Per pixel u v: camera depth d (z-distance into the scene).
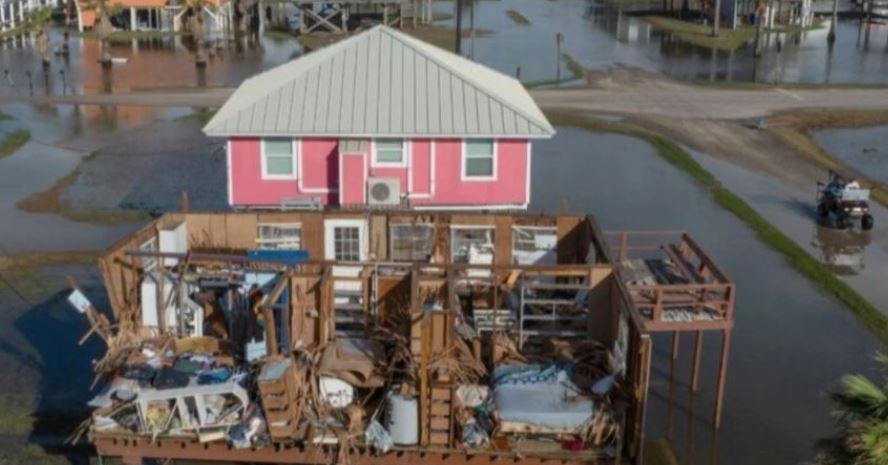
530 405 14.27
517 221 19.59
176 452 14.46
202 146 40.22
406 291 16.77
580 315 16.80
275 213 19.66
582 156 39.94
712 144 42.06
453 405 14.10
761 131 44.28
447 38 73.94
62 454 17.34
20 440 17.75
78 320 23.16
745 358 21.78
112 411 14.66
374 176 25.38
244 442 14.26
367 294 16.75
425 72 26.81
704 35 76.50
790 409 19.53
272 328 14.54
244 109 25.56
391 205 24.97
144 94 51.28
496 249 19.69
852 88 54.84
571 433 14.17
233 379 14.88
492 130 25.05
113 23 75.94
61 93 51.53
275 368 14.13
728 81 56.88
